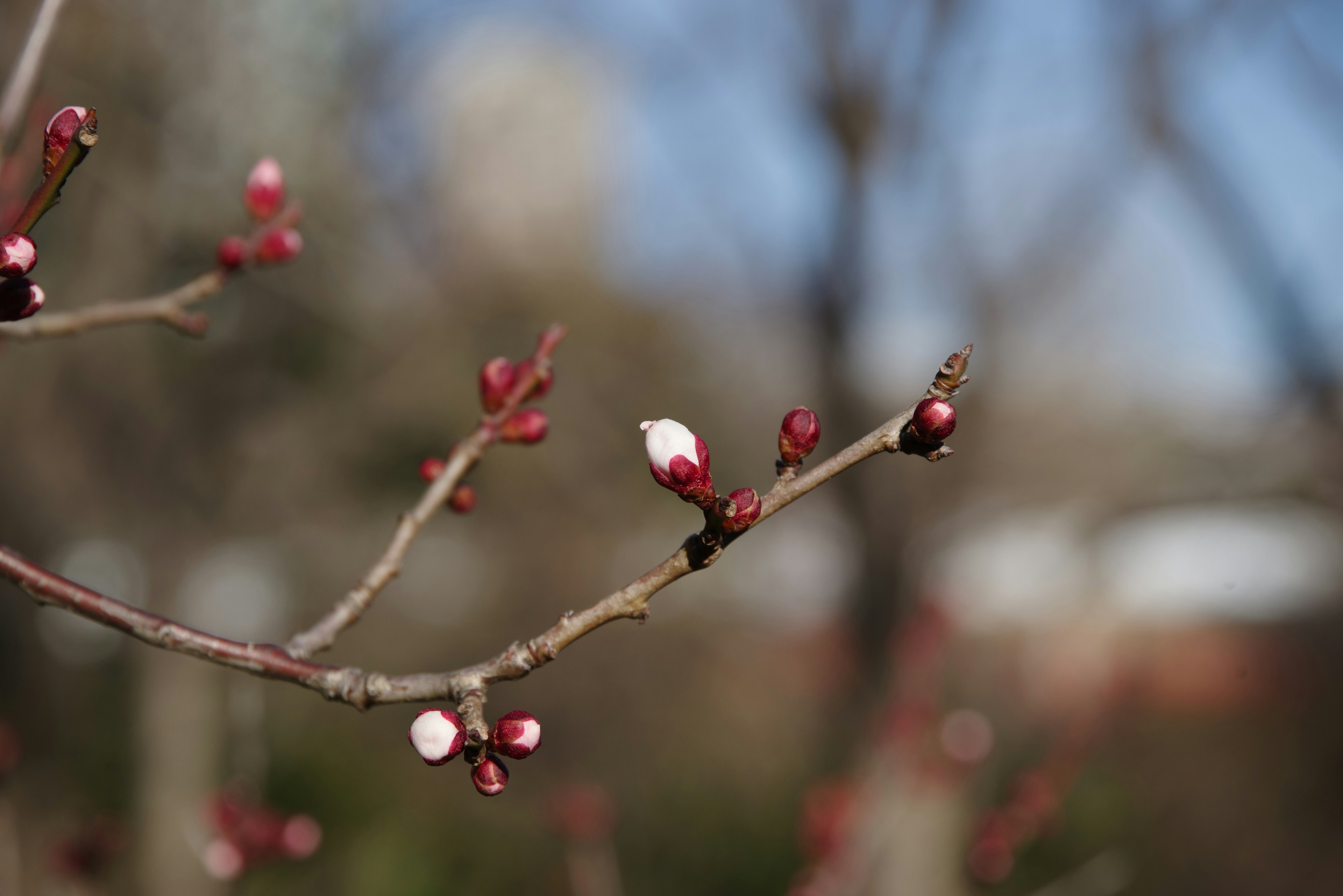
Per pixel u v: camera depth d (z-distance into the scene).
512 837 7.91
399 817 8.02
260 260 1.92
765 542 10.59
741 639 10.59
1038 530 7.49
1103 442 8.27
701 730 9.84
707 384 9.65
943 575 5.73
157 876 5.56
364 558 8.81
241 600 8.73
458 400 7.57
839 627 7.49
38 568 1.26
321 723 9.02
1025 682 5.14
